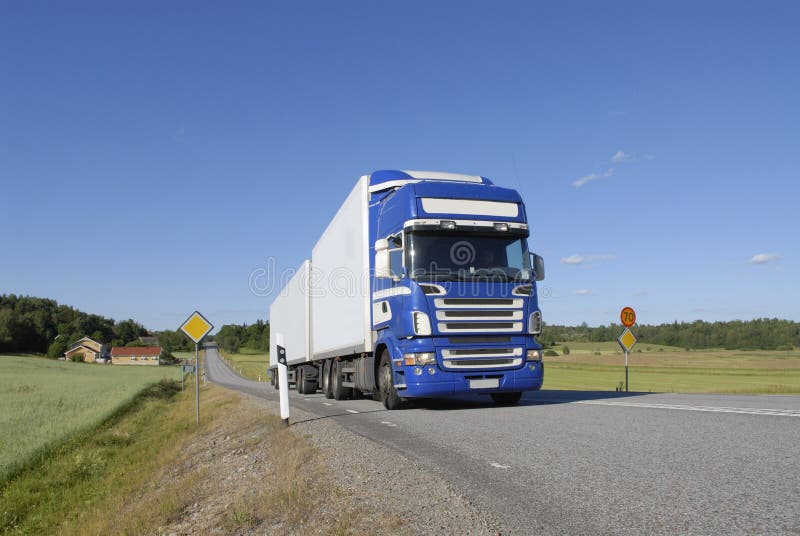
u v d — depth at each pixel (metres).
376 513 4.44
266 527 4.86
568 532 3.64
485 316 10.74
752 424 7.23
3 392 38.97
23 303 158.12
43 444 16.22
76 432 18.41
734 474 4.71
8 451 15.33
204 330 16.34
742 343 106.50
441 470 5.52
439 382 10.48
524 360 10.93
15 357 109.56
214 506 6.27
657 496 4.23
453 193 11.21
